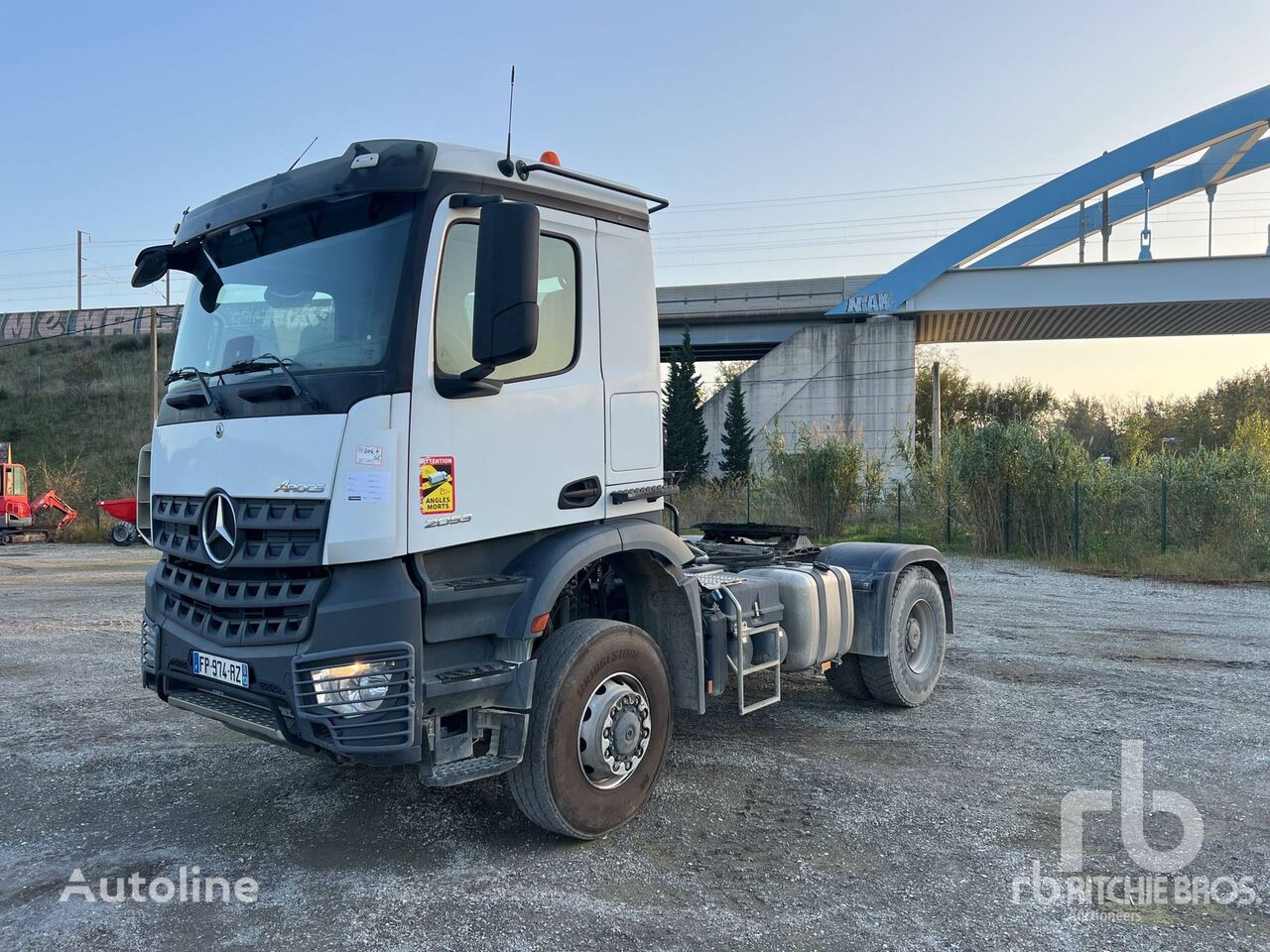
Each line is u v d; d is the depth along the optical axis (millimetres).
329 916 3445
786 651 5543
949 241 48812
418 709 3479
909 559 6512
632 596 4836
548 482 4062
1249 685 7254
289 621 3488
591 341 4332
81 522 26109
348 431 3418
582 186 4328
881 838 4211
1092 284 47094
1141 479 16938
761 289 59500
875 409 50531
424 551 3584
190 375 4055
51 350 52781
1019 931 3340
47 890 3691
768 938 3283
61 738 5805
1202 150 45750
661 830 4305
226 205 4168
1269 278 44969
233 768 5223
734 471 49125
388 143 3631
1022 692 7027
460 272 3752
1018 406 66812
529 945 3227
